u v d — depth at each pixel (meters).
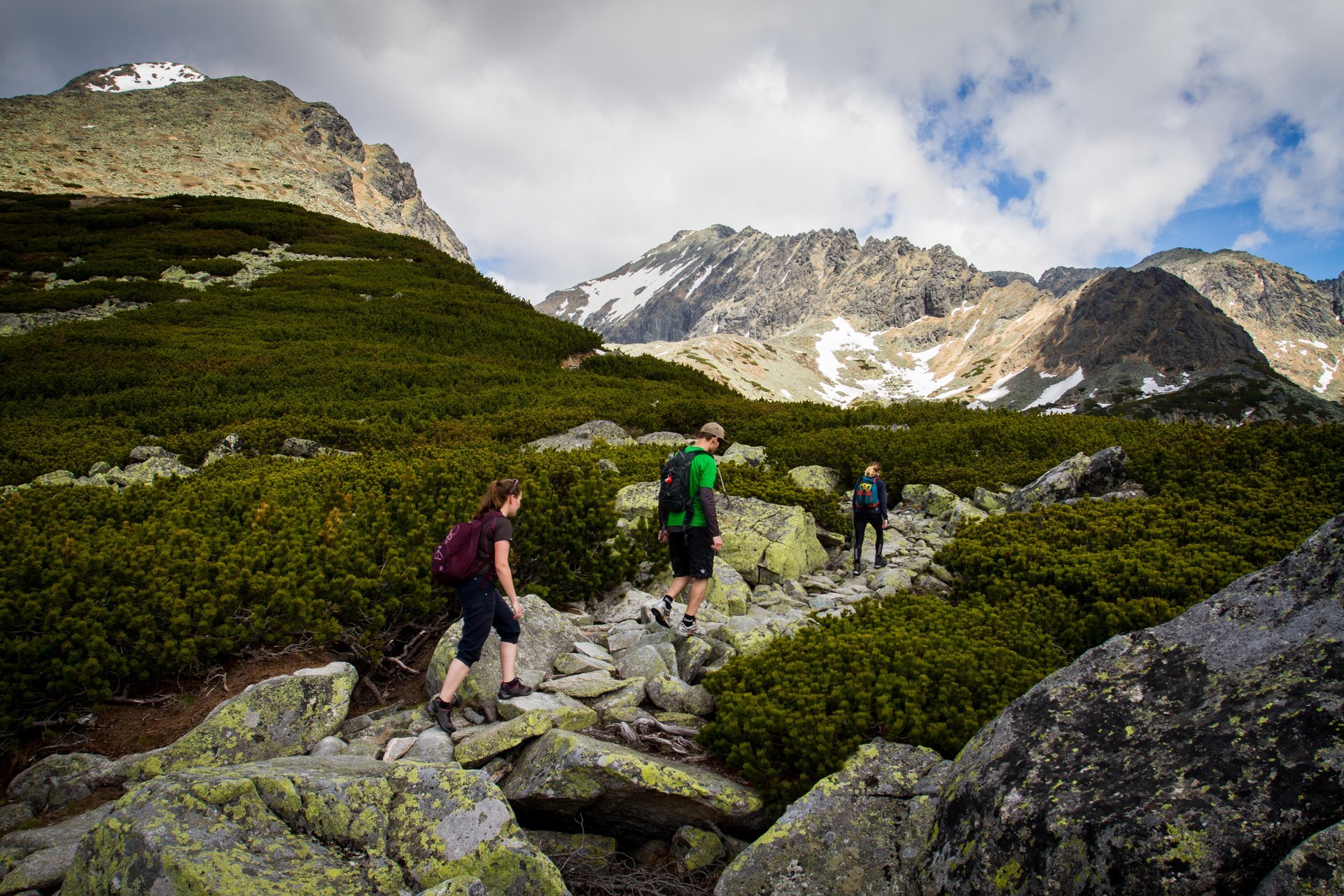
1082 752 3.47
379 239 53.25
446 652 6.15
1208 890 2.71
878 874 3.78
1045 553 10.34
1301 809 2.72
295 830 3.64
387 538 7.71
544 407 26.16
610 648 7.23
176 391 24.91
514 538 8.48
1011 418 23.09
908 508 17.19
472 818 3.81
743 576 10.80
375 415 23.67
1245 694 3.31
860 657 6.00
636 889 4.23
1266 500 12.12
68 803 4.73
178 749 4.96
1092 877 2.94
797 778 4.92
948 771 4.20
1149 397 187.50
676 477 7.63
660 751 5.30
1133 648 3.98
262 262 44.50
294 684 5.50
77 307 34.38
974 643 6.63
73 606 5.80
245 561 6.69
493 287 49.59
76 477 15.80
